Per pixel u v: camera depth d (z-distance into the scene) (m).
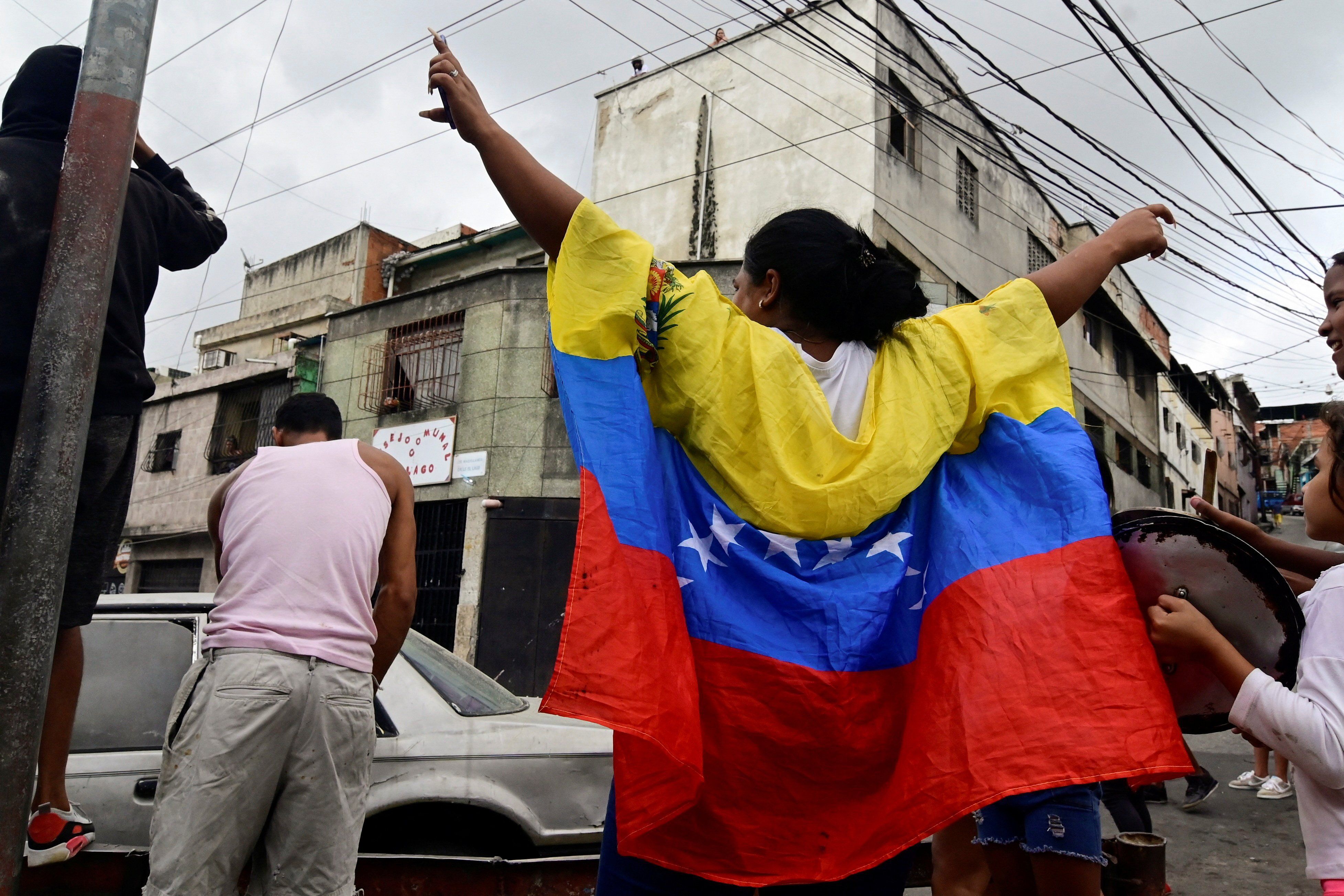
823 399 1.50
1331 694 1.44
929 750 1.33
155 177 2.35
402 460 14.66
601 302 1.46
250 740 1.95
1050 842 1.55
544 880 2.76
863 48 13.92
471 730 3.45
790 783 1.43
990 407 1.55
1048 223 19.39
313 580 2.12
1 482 1.92
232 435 18.27
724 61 15.69
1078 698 1.30
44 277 1.82
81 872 2.40
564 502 13.27
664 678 1.28
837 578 1.46
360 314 16.06
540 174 1.51
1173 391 27.83
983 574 1.40
